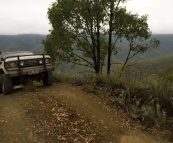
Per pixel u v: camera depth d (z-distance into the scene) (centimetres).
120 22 1070
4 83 581
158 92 488
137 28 1098
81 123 388
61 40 1105
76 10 967
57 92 591
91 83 661
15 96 564
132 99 493
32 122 382
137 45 1192
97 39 1145
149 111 409
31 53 746
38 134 338
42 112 430
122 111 455
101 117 423
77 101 509
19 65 582
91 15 973
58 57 1247
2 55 692
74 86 673
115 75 630
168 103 453
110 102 501
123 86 553
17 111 439
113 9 1059
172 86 500
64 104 484
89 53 1259
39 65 635
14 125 371
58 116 412
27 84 638
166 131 363
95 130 366
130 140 335
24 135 335
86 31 1071
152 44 1183
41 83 841
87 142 323
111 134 354
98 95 559
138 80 551
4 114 426
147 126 384
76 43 1252
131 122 403
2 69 634
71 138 331
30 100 512
